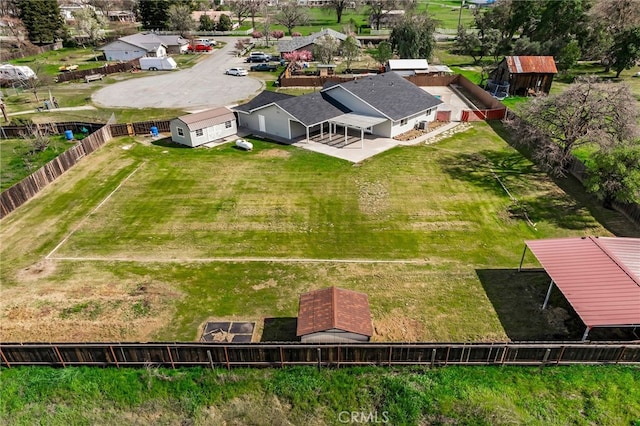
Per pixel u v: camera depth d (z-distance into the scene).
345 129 39.06
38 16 87.69
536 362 16.16
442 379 15.70
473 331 17.98
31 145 37.31
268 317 18.83
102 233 25.30
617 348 15.73
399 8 116.50
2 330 18.16
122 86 59.88
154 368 16.27
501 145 37.53
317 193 29.56
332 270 21.88
